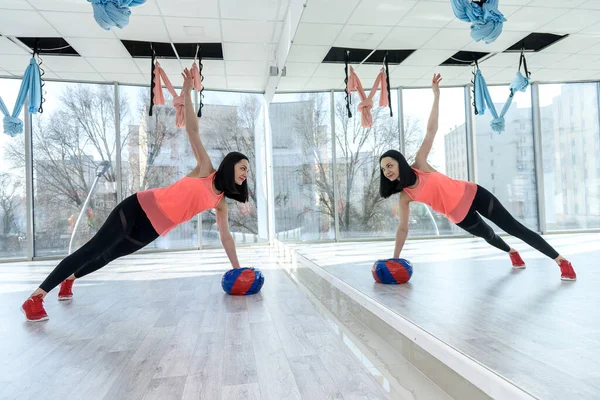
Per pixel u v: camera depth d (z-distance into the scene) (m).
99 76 6.64
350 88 3.36
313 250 4.77
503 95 2.03
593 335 1.41
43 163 6.74
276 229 7.18
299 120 5.31
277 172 6.82
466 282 2.45
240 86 7.49
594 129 1.79
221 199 3.13
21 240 6.62
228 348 2.05
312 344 2.10
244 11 4.75
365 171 3.74
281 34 5.31
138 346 2.11
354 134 3.73
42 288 2.69
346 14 3.07
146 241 2.74
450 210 2.67
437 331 1.64
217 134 7.70
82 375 1.75
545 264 2.79
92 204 6.95
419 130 2.80
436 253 3.51
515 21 1.71
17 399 1.53
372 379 1.66
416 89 2.70
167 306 3.00
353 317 2.65
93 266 3.13
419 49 2.46
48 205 6.77
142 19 4.86
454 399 1.47
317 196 4.99
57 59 5.90
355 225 4.06
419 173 2.76
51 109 6.77
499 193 2.24
